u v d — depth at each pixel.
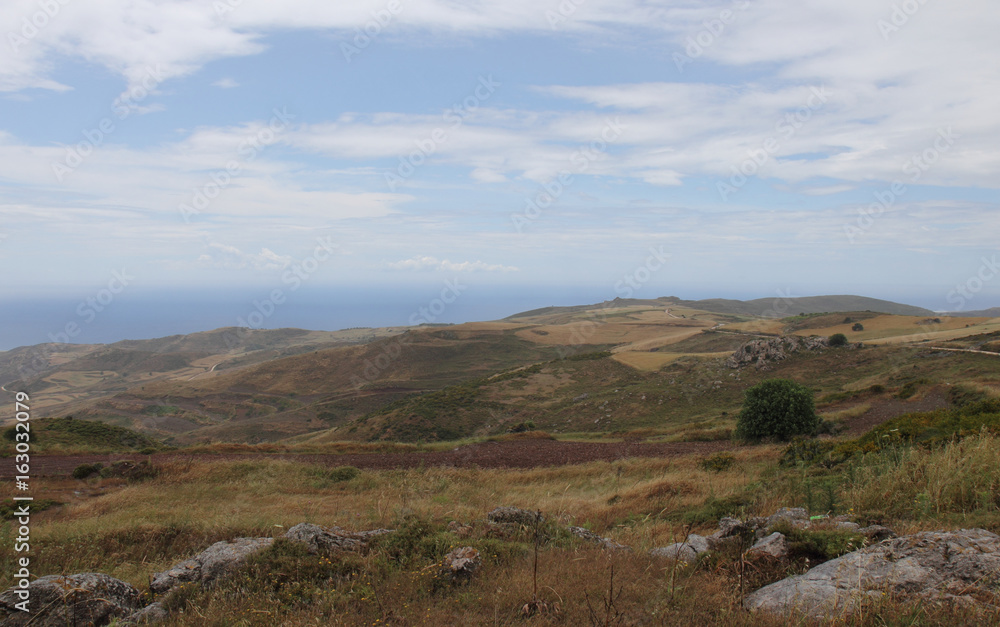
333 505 13.62
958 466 6.99
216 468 18.53
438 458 23.56
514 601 4.57
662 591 4.48
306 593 5.23
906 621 3.28
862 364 50.31
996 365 37.50
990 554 3.93
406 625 4.31
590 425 50.69
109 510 13.53
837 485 8.69
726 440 27.86
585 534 7.65
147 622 4.93
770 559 4.89
